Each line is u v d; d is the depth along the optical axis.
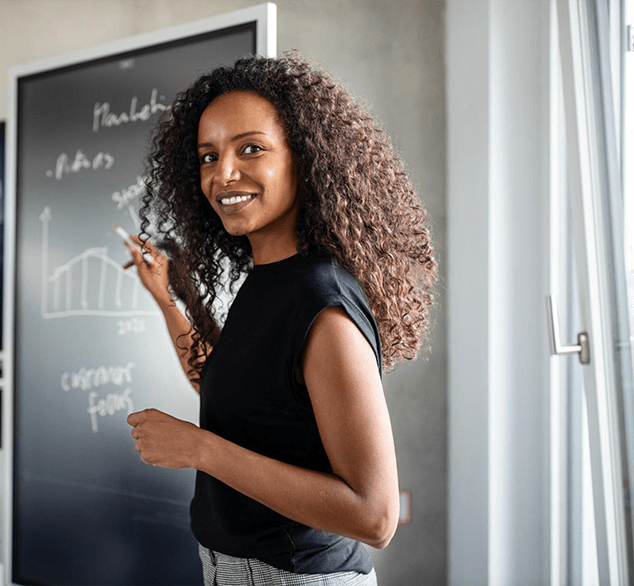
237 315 0.99
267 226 1.00
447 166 2.19
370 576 1.01
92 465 1.91
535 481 2.10
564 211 2.04
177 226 1.22
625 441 1.58
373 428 0.82
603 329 1.62
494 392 2.04
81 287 1.94
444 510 2.26
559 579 2.05
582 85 1.58
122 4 2.38
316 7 2.22
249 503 0.95
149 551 1.82
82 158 1.93
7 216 2.07
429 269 1.16
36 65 2.01
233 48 1.65
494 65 2.02
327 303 0.86
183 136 1.13
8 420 2.07
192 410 1.76
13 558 2.04
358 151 1.01
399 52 2.26
